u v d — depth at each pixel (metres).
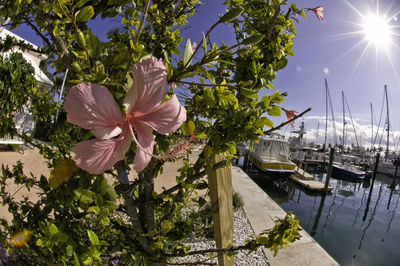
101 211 0.79
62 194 0.81
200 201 1.35
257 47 1.33
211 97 0.89
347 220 11.54
